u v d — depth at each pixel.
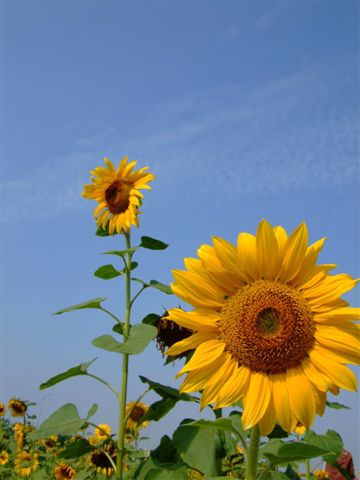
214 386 0.87
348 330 0.88
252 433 0.86
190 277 0.91
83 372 1.34
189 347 0.90
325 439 1.22
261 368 0.88
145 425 2.09
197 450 1.09
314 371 0.86
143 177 1.80
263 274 0.92
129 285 1.47
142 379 1.34
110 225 1.79
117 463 1.34
